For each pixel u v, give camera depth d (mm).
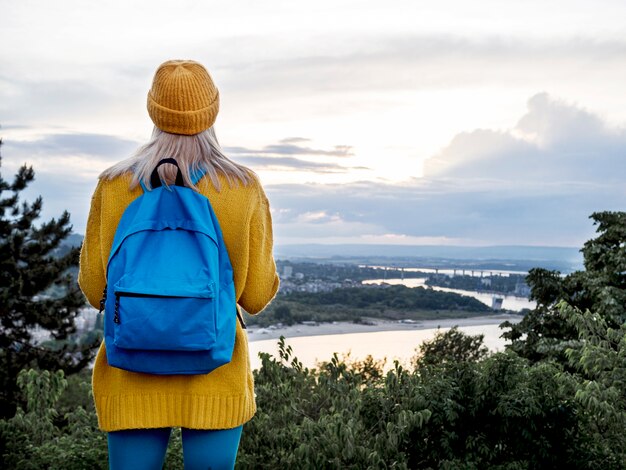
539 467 3838
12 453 3865
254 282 1856
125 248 1715
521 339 13820
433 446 3914
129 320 1622
